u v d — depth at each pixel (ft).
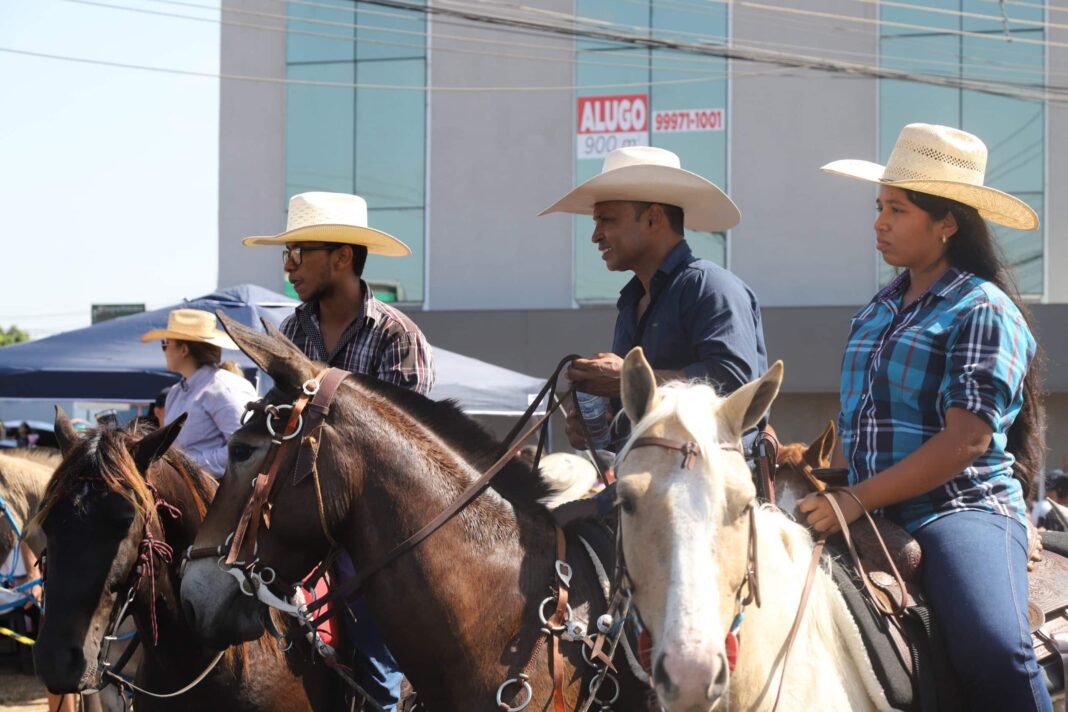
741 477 7.60
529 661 8.64
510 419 43.16
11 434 55.06
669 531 7.25
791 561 9.00
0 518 19.69
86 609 10.57
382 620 9.01
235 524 9.18
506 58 57.36
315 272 13.21
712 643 6.89
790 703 8.48
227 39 58.54
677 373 9.92
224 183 58.90
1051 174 52.75
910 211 10.53
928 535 9.69
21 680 29.09
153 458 11.42
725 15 55.21
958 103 53.78
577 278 57.11
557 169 57.26
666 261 10.86
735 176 55.47
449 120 57.88
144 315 28.68
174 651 11.41
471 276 57.82
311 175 58.65
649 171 10.61
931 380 9.91
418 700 10.56
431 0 57.00
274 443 9.12
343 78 58.39
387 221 58.39
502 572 8.89
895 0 53.93
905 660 9.14
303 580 9.53
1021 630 9.12
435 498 9.14
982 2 53.31
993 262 10.52
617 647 8.81
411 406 9.70
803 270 55.01
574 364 9.78
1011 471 10.17
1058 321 48.80
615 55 56.34
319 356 13.32
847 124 54.65
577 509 9.55
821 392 52.13
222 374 15.11
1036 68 52.90
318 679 11.93
